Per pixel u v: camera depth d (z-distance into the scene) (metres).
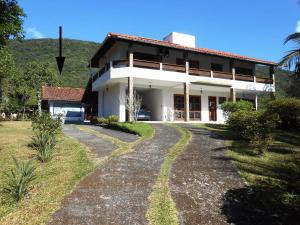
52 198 6.33
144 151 10.45
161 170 8.11
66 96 31.61
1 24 11.85
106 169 8.23
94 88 26.92
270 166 8.71
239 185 7.10
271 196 6.39
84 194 6.48
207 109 26.11
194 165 8.65
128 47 21.89
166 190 6.69
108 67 21.88
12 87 36.00
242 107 18.39
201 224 5.25
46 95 30.97
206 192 6.66
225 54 24.44
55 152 10.92
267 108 17.14
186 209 5.81
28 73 52.72
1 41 13.30
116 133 15.77
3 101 33.59
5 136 15.16
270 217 5.53
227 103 19.17
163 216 5.46
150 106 25.53
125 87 22.80
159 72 21.31
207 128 16.97
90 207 5.84
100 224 5.19
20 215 5.62
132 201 6.11
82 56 88.38
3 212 5.86
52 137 11.45
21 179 6.59
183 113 24.73
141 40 20.09
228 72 26.06
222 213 5.68
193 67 25.39
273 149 11.09
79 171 8.11
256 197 6.39
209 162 9.01
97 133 16.08
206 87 24.38
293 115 15.87
